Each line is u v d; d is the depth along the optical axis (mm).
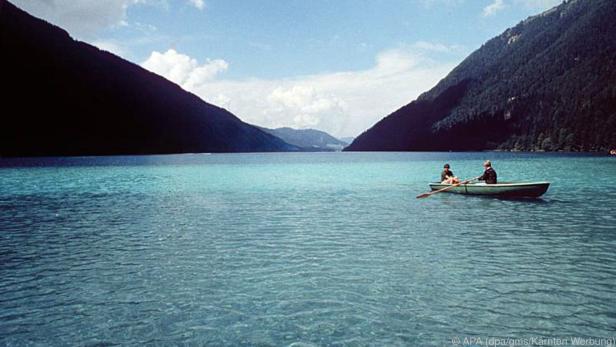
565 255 9797
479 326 6129
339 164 71250
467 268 8852
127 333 6086
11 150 134750
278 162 84500
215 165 70000
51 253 10562
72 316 6688
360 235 12406
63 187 29969
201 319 6516
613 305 6773
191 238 12219
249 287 7879
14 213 17453
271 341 5793
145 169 56969
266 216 16203
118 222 15086
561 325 6109
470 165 61406
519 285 7754
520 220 14625
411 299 7168
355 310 6754
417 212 16828
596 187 25719
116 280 8383
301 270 8883
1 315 6734
